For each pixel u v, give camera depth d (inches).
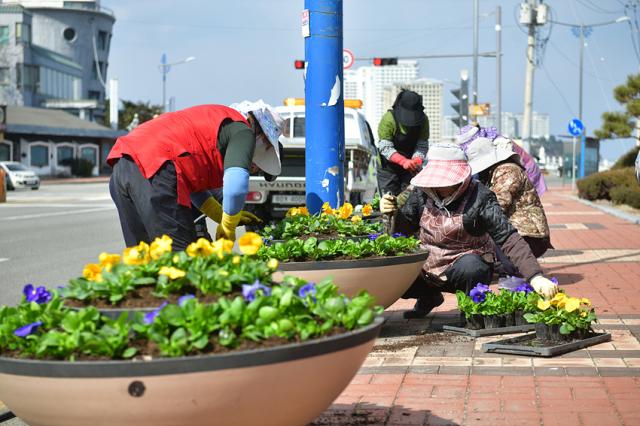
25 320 127.4
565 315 235.8
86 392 114.3
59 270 466.3
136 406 114.4
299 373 119.5
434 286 270.5
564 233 659.4
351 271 225.8
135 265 144.3
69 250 567.2
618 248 534.6
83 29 4825.3
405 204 266.7
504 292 260.7
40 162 2928.2
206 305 123.6
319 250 229.6
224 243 151.2
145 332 120.6
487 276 263.9
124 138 213.5
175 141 209.9
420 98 370.0
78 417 117.0
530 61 2071.9
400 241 244.5
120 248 579.5
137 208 209.2
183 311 121.2
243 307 122.7
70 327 122.7
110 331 120.7
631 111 1232.2
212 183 216.1
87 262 501.7
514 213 335.3
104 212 983.0
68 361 116.0
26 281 424.8
